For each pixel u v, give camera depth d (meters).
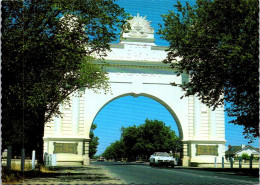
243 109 26.23
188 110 45.22
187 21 25.77
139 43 45.19
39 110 25.84
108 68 43.88
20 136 30.16
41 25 17.98
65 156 41.84
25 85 18.45
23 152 20.03
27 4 17.88
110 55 44.12
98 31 18.69
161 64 44.75
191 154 44.31
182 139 45.06
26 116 23.28
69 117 42.69
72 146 42.31
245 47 21.61
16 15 17.66
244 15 22.53
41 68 18.69
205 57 23.98
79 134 42.75
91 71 30.28
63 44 17.50
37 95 19.80
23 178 16.88
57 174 21.23
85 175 20.66
